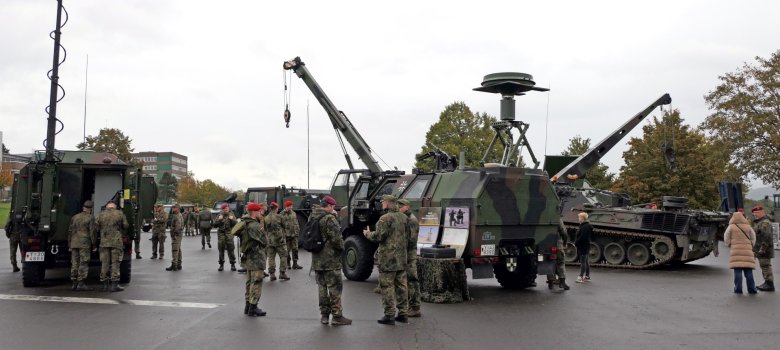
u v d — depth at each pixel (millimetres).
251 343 7863
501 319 9570
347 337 8227
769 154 35719
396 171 15203
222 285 13328
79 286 12398
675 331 8703
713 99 37688
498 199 11977
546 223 12727
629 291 12969
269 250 14367
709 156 36531
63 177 13141
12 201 15758
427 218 12609
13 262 15953
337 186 22391
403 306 9227
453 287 11250
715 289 13391
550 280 13227
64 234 13102
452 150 42344
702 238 18797
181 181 92438
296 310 10266
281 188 26984
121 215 12617
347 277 14531
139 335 8312
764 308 10734
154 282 13820
